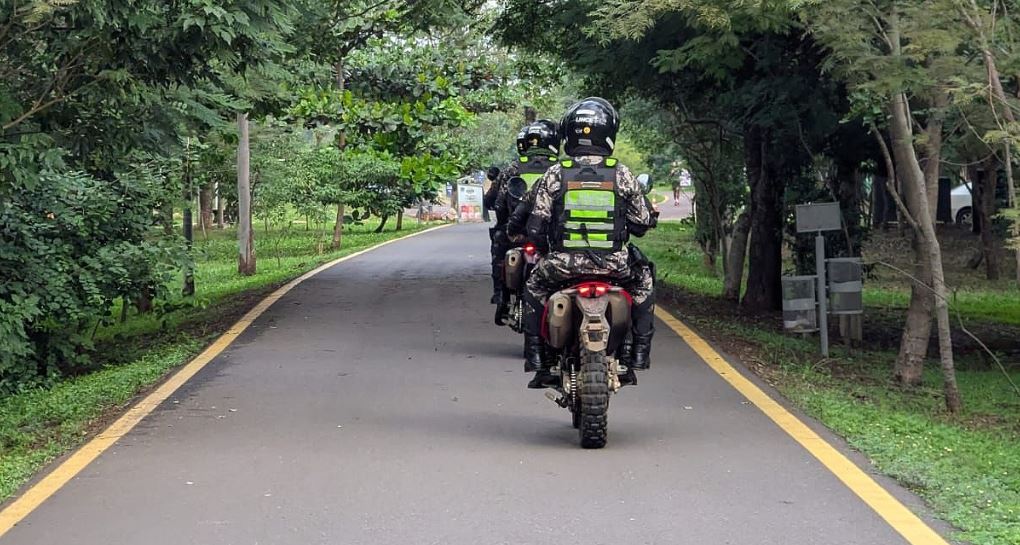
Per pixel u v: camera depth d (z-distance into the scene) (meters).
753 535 5.73
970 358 15.55
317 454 7.52
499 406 9.22
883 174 16.98
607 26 11.83
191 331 14.85
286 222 38.28
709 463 7.23
